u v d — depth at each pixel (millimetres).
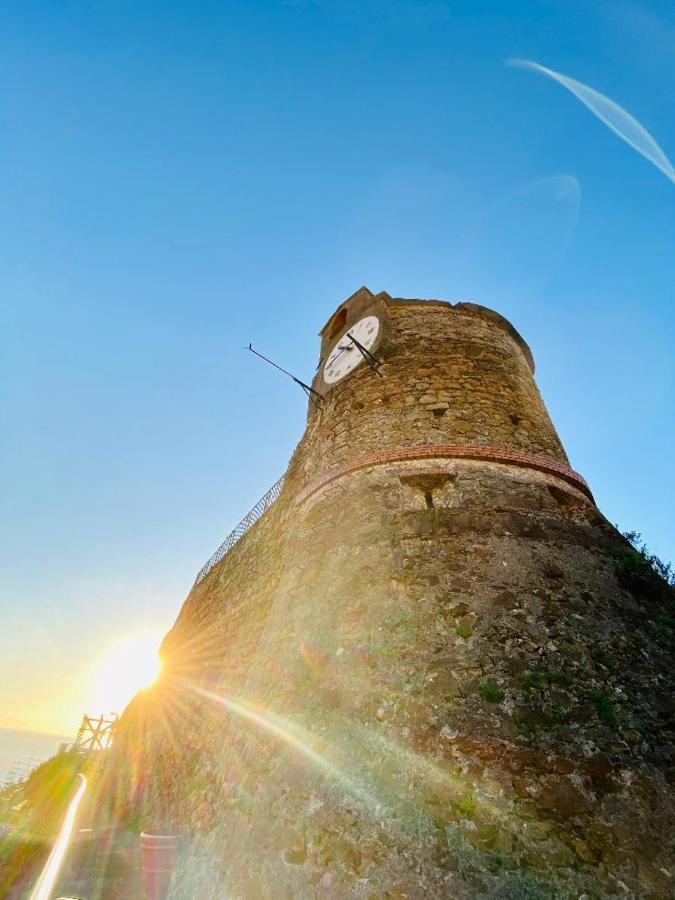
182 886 4980
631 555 5520
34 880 7543
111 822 11242
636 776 3498
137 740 14297
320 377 9539
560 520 5660
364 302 9789
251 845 4207
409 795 3613
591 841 3172
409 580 5055
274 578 9812
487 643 4355
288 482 11156
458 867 3170
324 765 4172
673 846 3137
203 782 6703
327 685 4742
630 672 4262
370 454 6695
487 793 3463
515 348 8906
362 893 3262
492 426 6719
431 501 5980
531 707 3893
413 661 4410
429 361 7805
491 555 5105
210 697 9594
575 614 4633
